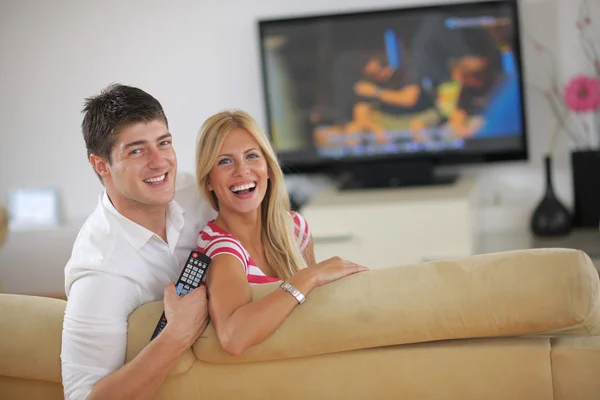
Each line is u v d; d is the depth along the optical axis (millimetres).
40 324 1873
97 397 1717
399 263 4637
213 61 5176
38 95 5367
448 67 4844
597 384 1614
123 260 1960
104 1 5211
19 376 1874
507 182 5039
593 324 1608
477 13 4762
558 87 4844
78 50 5285
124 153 1952
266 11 5066
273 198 2348
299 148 5078
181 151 5297
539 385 1637
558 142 4918
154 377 1705
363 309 1674
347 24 4902
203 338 1755
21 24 5297
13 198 5504
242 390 1738
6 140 5449
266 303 1719
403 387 1688
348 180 5090
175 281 2096
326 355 1709
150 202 1987
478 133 4879
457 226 4523
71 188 5477
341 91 4973
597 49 4754
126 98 1966
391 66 4898
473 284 1638
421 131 4934
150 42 5211
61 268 5410
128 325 1829
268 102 5047
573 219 4848
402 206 4570
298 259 2398
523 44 4844
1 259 5438
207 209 2375
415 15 4828
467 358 1653
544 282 1600
